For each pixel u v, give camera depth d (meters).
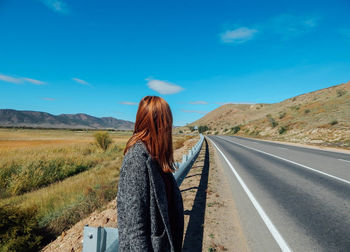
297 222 3.80
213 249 2.95
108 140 21.00
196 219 3.91
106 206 5.08
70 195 6.61
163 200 0.87
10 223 3.61
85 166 12.64
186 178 7.18
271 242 3.14
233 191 5.71
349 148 17.89
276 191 5.73
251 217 4.01
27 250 3.55
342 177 7.41
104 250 1.12
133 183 0.82
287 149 18.16
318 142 23.78
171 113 1.08
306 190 5.82
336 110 38.97
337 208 4.47
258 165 10.04
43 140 39.56
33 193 7.60
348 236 3.29
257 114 124.06
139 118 1.00
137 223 0.80
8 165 10.57
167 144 1.00
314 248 2.97
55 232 4.23
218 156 13.62
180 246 1.06
